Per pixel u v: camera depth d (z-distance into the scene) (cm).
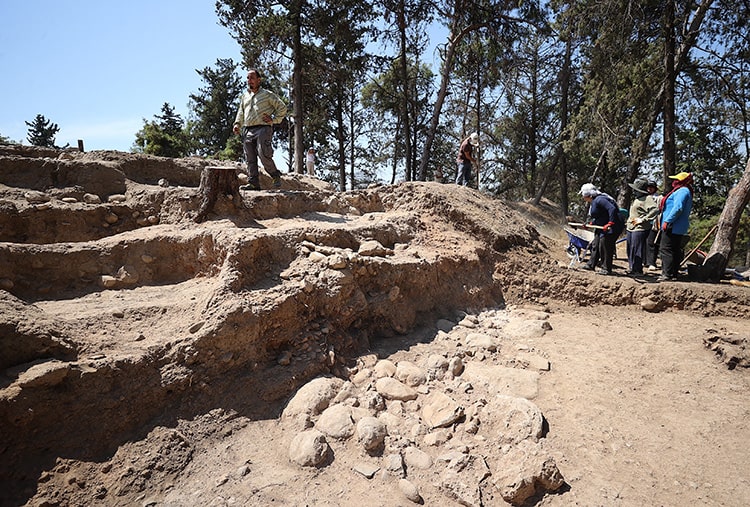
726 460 298
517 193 2692
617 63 1235
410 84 2267
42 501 231
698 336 468
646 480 282
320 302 402
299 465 276
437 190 734
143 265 429
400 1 1719
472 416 333
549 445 309
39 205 451
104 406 276
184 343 318
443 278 542
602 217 633
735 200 638
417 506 256
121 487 249
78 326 316
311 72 1875
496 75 1920
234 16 1590
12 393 246
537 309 568
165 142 2411
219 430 299
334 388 344
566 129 1480
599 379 395
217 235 416
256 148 600
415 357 414
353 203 690
